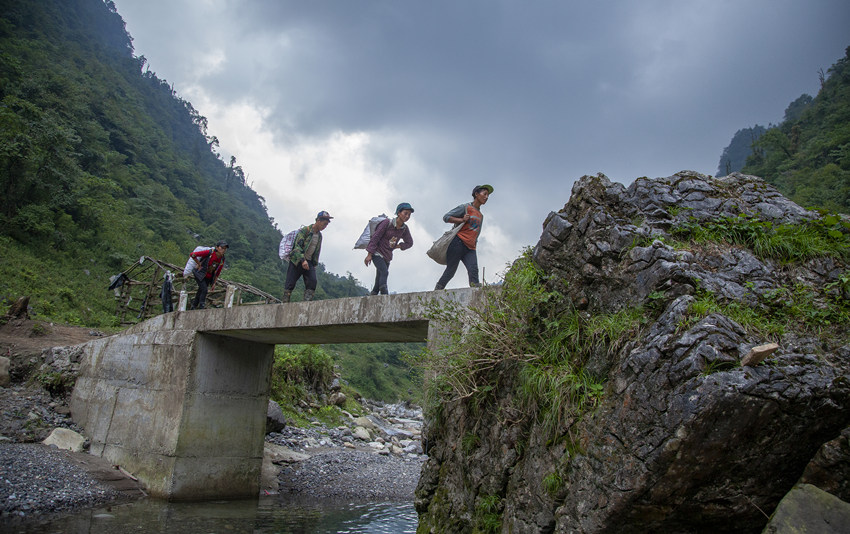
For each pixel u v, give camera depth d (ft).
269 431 50.72
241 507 30.40
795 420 11.81
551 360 16.02
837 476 11.68
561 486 13.92
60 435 34.65
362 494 37.50
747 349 12.16
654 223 16.71
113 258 98.27
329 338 29.63
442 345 19.49
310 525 27.76
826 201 134.00
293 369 66.90
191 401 30.89
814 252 15.57
